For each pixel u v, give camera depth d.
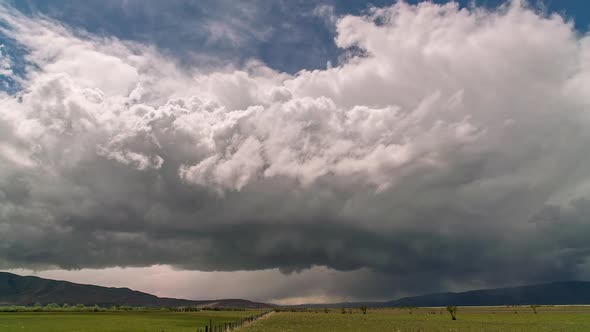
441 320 125.12
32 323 109.75
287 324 106.00
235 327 96.12
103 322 117.88
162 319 139.50
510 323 106.06
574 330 81.62
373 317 150.88
